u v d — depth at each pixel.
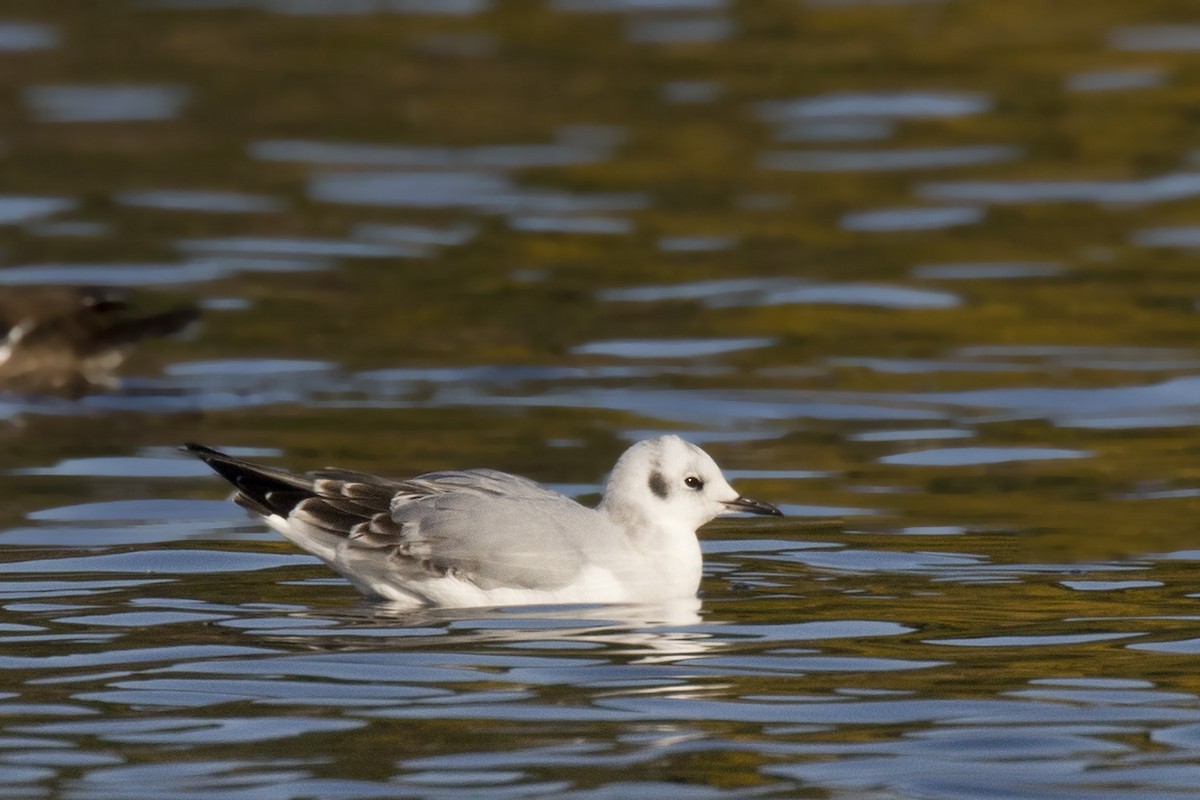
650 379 18.77
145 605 11.87
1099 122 30.12
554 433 16.83
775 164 28.33
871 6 37.69
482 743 9.42
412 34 36.00
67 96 31.52
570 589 11.99
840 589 12.36
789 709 9.95
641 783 8.91
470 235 24.78
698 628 11.45
